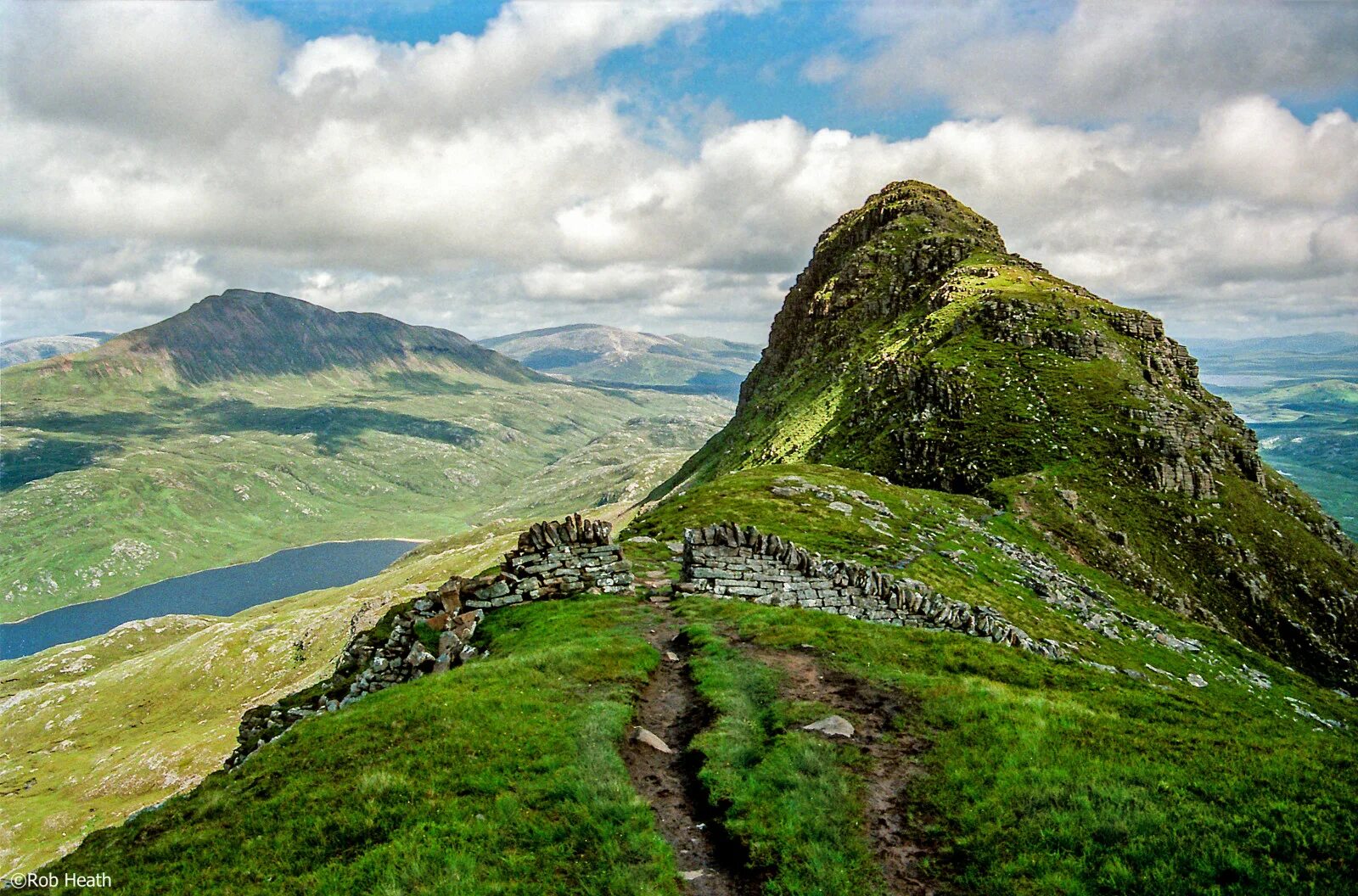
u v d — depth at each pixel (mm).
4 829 160125
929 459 133750
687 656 30078
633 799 18250
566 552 40500
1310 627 107500
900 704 23641
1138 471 126250
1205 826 15289
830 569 42156
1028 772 18219
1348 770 17531
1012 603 61719
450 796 18391
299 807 18672
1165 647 69125
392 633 34156
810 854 15898
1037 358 156500
